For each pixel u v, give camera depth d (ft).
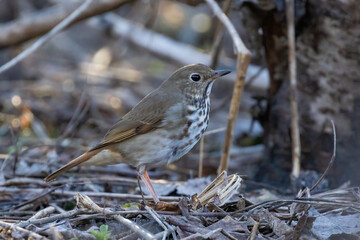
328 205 29.84
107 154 33.78
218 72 33.63
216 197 29.66
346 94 39.47
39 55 70.69
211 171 47.78
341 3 38.11
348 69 39.14
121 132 32.96
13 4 67.62
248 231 26.76
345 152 39.75
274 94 43.27
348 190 32.96
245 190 42.50
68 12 51.62
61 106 59.62
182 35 72.18
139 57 72.33
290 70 39.27
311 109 40.55
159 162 33.42
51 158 45.11
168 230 26.07
